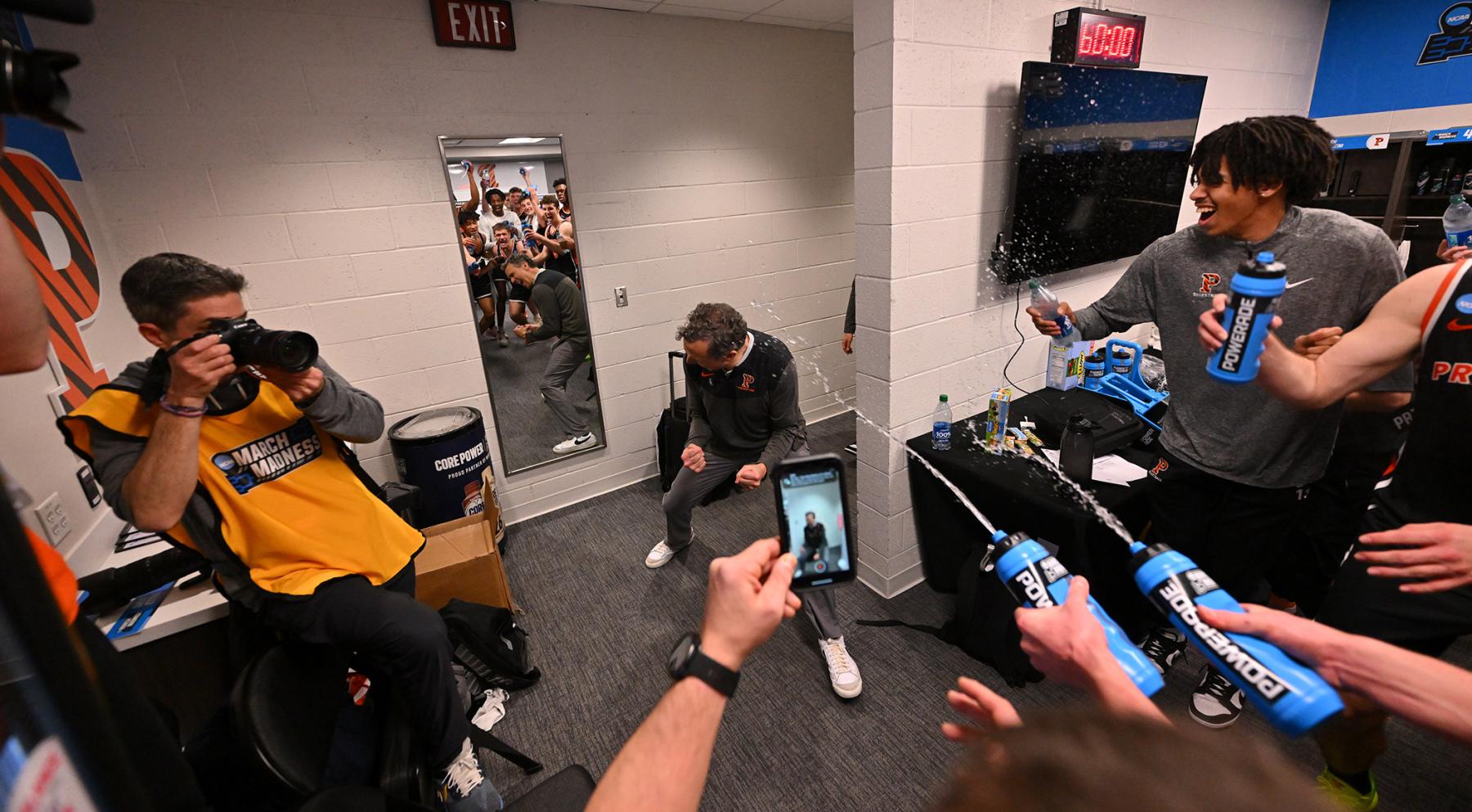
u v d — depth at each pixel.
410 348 2.70
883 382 2.08
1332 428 1.48
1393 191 3.11
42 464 1.48
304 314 2.46
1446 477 1.15
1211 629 0.67
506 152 2.71
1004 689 1.91
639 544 2.88
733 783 1.68
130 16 2.00
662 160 3.12
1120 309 1.79
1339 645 0.65
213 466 1.33
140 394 1.21
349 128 2.39
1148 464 2.01
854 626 2.22
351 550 1.49
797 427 2.14
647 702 1.99
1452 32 2.84
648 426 3.46
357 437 1.51
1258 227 1.44
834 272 3.92
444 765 1.49
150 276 1.16
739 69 3.24
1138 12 2.21
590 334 3.14
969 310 2.16
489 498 2.29
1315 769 1.58
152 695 1.48
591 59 2.81
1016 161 2.00
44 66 0.36
